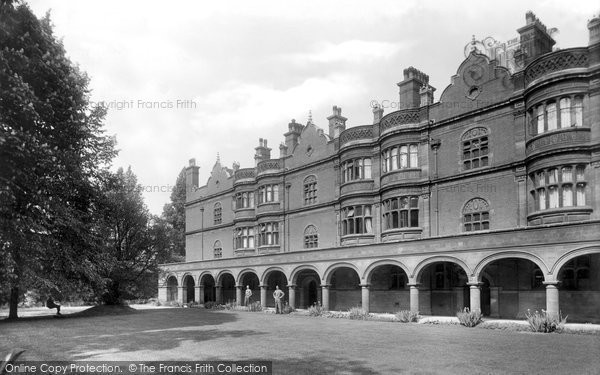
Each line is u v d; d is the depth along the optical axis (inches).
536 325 708.0
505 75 1002.1
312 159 1454.2
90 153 1018.7
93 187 1044.5
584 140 845.2
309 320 940.6
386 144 1186.6
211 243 1865.2
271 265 1318.9
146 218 1433.3
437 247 916.6
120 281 1384.1
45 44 860.0
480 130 1035.9
